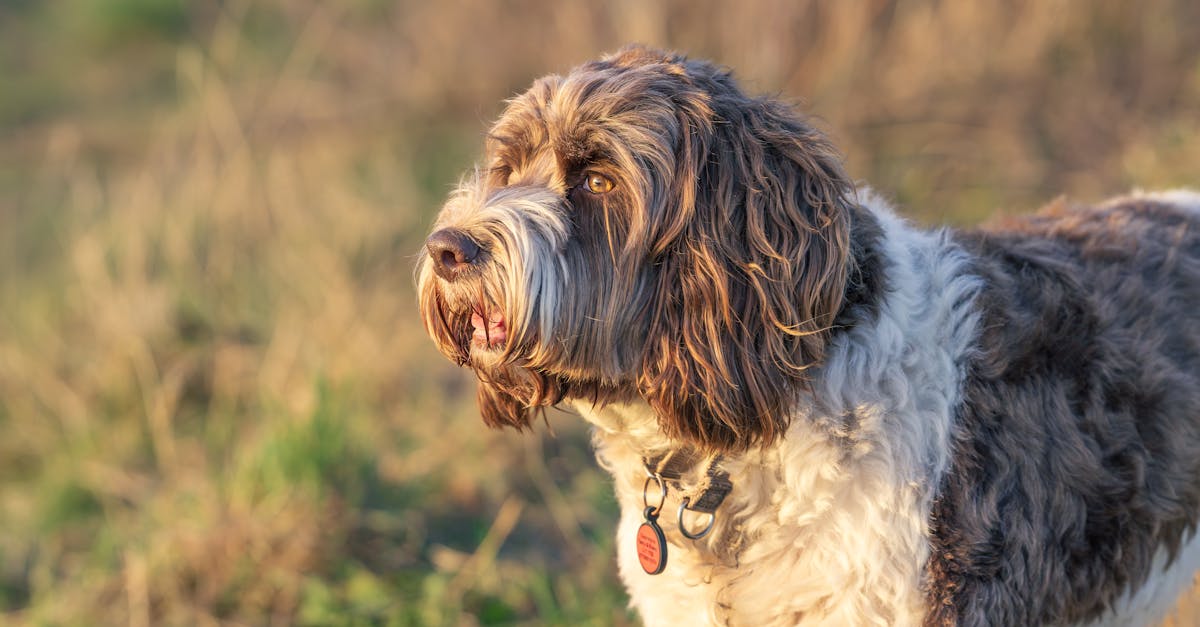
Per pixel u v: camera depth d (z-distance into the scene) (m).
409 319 8.20
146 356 7.83
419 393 7.39
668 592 3.88
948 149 8.55
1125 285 3.94
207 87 10.08
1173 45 9.20
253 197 9.27
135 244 8.67
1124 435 3.68
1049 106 8.89
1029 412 3.59
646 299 3.61
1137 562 3.73
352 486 6.31
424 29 11.14
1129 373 3.76
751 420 3.51
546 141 3.74
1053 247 4.07
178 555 6.00
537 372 3.69
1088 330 3.77
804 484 3.55
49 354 8.27
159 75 13.61
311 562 5.96
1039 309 3.79
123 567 6.20
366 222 8.90
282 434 6.37
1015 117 8.78
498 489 6.46
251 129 10.62
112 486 7.04
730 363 3.49
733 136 3.62
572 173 3.65
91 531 6.85
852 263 3.65
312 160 10.11
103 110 12.83
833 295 3.53
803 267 3.53
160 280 8.62
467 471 6.60
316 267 8.40
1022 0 9.46
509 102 4.05
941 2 9.50
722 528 3.76
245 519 6.11
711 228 3.54
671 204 3.56
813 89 8.94
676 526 3.86
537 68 10.38
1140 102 8.87
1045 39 9.24
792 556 3.61
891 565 3.46
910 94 8.96
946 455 3.52
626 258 3.56
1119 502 3.64
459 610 5.62
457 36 10.90
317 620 5.70
